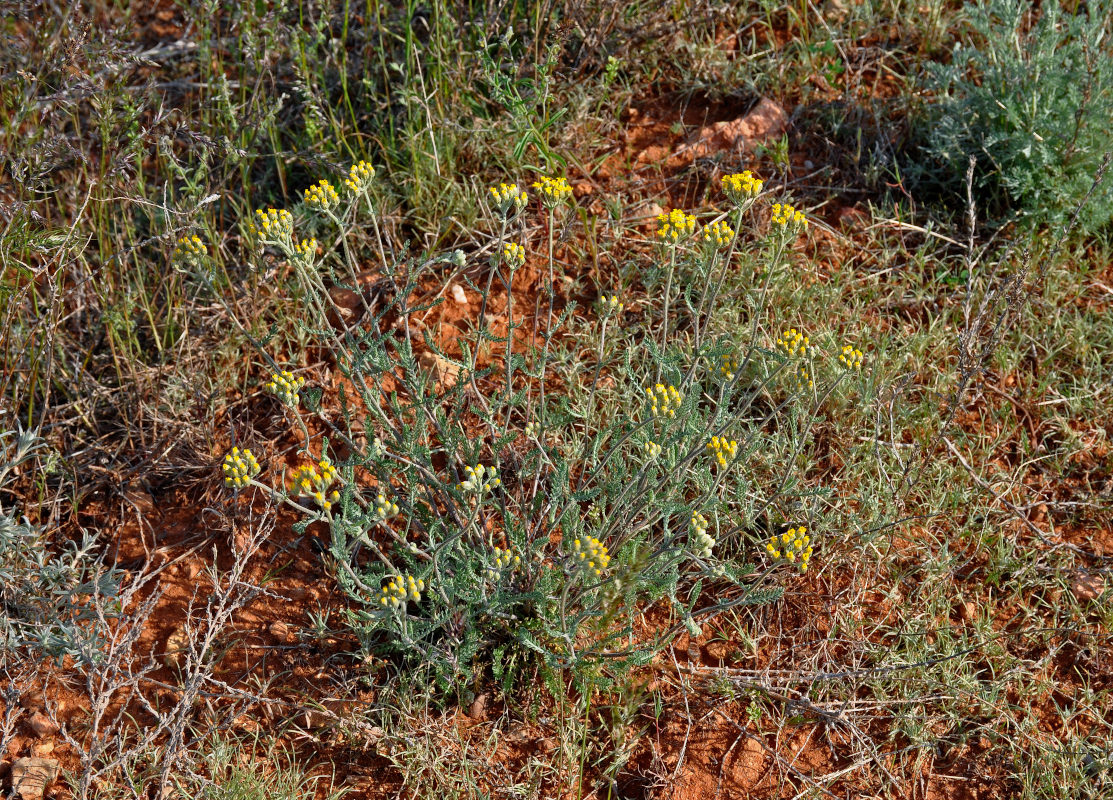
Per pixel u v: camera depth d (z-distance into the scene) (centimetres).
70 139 382
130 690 304
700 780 285
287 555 334
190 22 470
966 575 328
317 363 383
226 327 390
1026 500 345
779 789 280
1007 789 284
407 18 417
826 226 418
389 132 443
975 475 339
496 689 299
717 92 469
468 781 277
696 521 259
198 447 357
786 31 494
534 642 288
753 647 307
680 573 306
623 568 269
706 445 275
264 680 305
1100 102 407
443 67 436
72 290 368
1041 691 302
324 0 410
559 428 343
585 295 402
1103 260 407
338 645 311
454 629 293
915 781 286
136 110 353
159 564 334
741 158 441
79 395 365
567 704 294
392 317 391
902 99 453
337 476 261
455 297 399
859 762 285
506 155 427
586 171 440
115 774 283
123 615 304
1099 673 306
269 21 424
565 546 293
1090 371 372
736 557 326
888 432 357
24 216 328
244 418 370
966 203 419
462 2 446
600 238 417
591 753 289
